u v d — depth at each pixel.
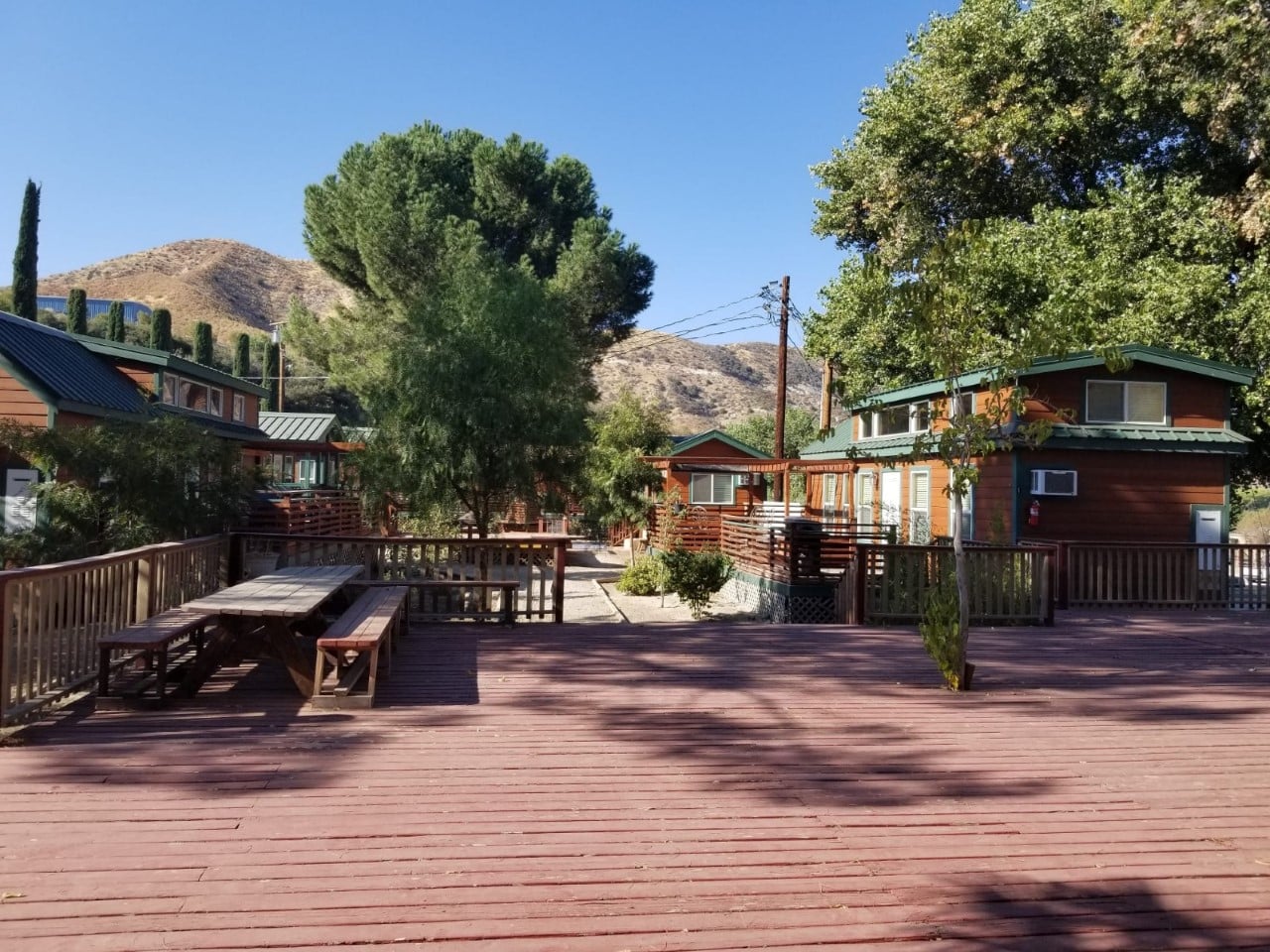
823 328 26.73
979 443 7.82
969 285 7.86
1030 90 23.48
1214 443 15.91
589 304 30.83
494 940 3.34
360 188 29.88
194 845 4.09
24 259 39.75
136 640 6.04
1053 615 11.50
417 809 4.62
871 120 25.70
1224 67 19.53
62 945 3.21
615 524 29.16
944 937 3.46
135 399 18.30
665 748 5.80
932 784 5.19
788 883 3.88
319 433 30.73
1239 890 3.90
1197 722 6.69
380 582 9.98
